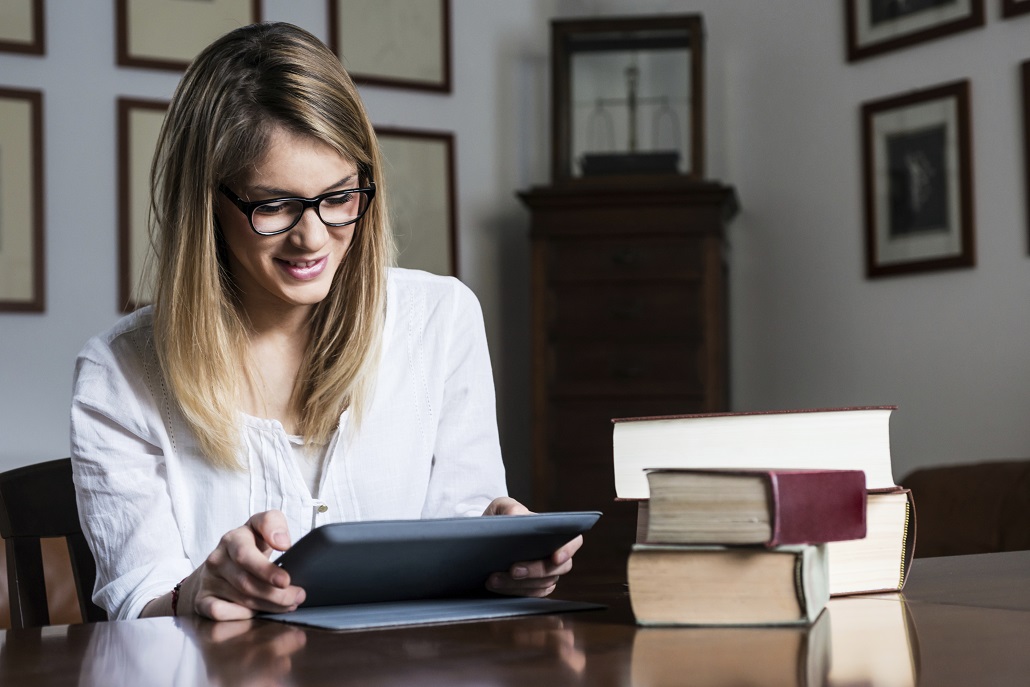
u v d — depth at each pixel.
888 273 4.10
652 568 0.89
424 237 4.39
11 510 1.54
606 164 4.16
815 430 1.03
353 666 0.74
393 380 1.49
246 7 4.17
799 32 4.39
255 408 1.40
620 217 4.09
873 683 0.65
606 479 4.07
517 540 1.03
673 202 4.07
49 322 3.88
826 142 4.30
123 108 3.98
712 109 4.61
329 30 4.30
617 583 1.32
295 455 1.42
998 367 3.81
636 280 4.09
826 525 0.89
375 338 1.40
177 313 1.29
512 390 4.50
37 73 3.90
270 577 0.99
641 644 0.80
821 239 4.31
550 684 0.67
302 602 1.02
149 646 0.86
